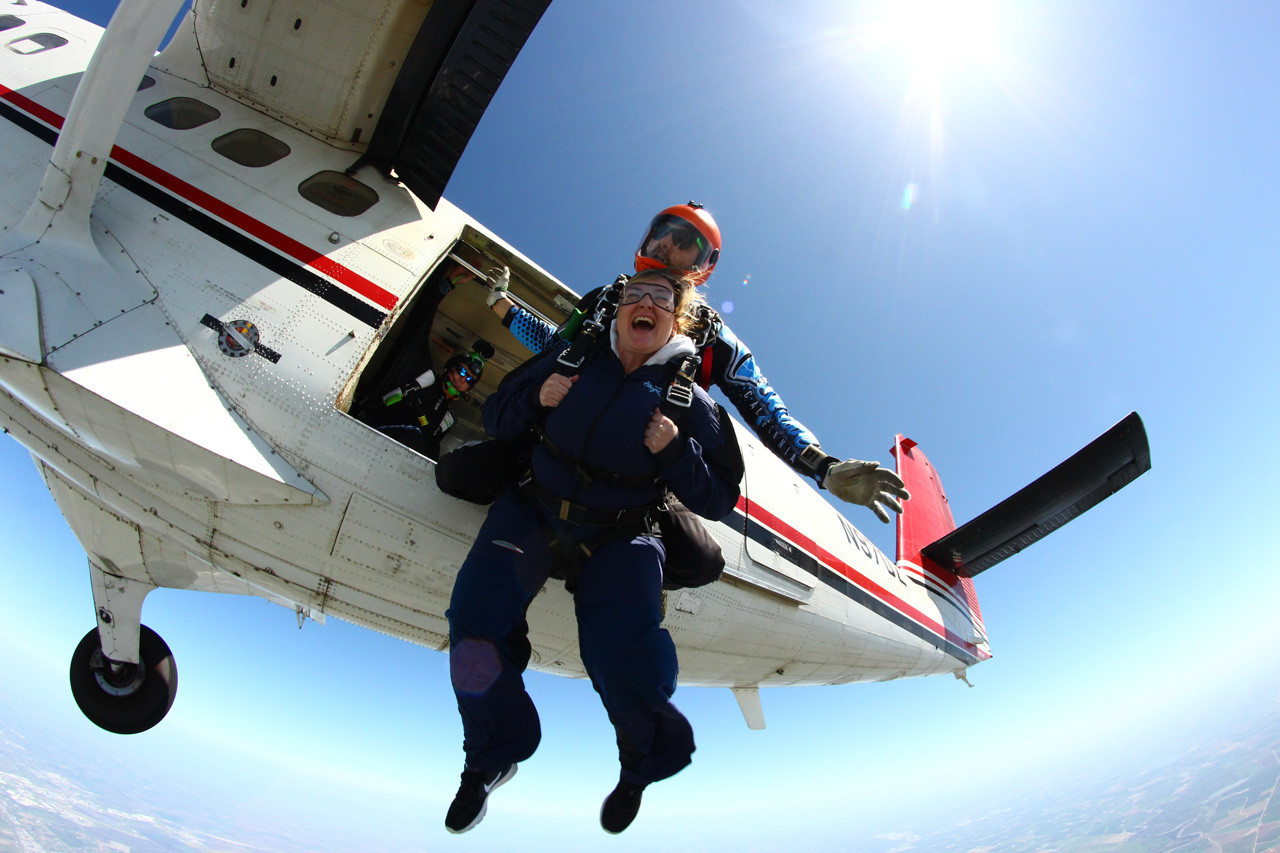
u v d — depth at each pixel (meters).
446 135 3.28
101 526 4.01
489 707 1.50
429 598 2.94
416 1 2.93
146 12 2.14
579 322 1.81
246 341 2.56
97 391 2.17
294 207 2.99
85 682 5.04
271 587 3.20
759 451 4.66
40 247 2.45
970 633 7.47
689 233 1.75
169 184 2.83
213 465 2.39
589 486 1.64
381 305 2.85
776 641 4.46
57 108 3.09
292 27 3.10
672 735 1.56
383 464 2.62
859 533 5.80
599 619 1.65
